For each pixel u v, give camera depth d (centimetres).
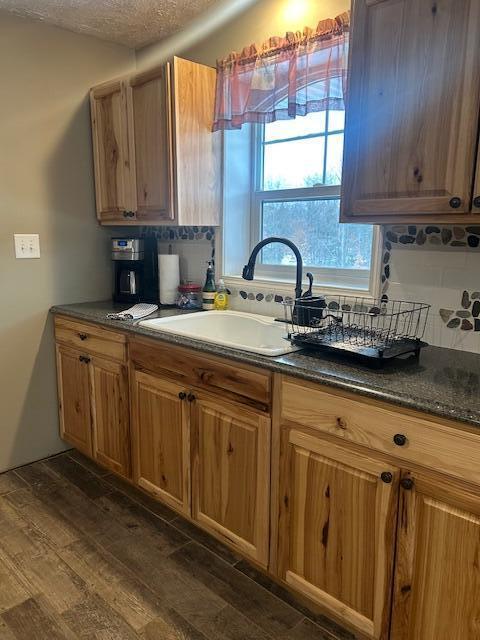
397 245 184
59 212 266
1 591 177
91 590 178
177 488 207
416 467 129
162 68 222
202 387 186
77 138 268
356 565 146
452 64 133
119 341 224
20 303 259
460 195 136
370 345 162
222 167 244
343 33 186
